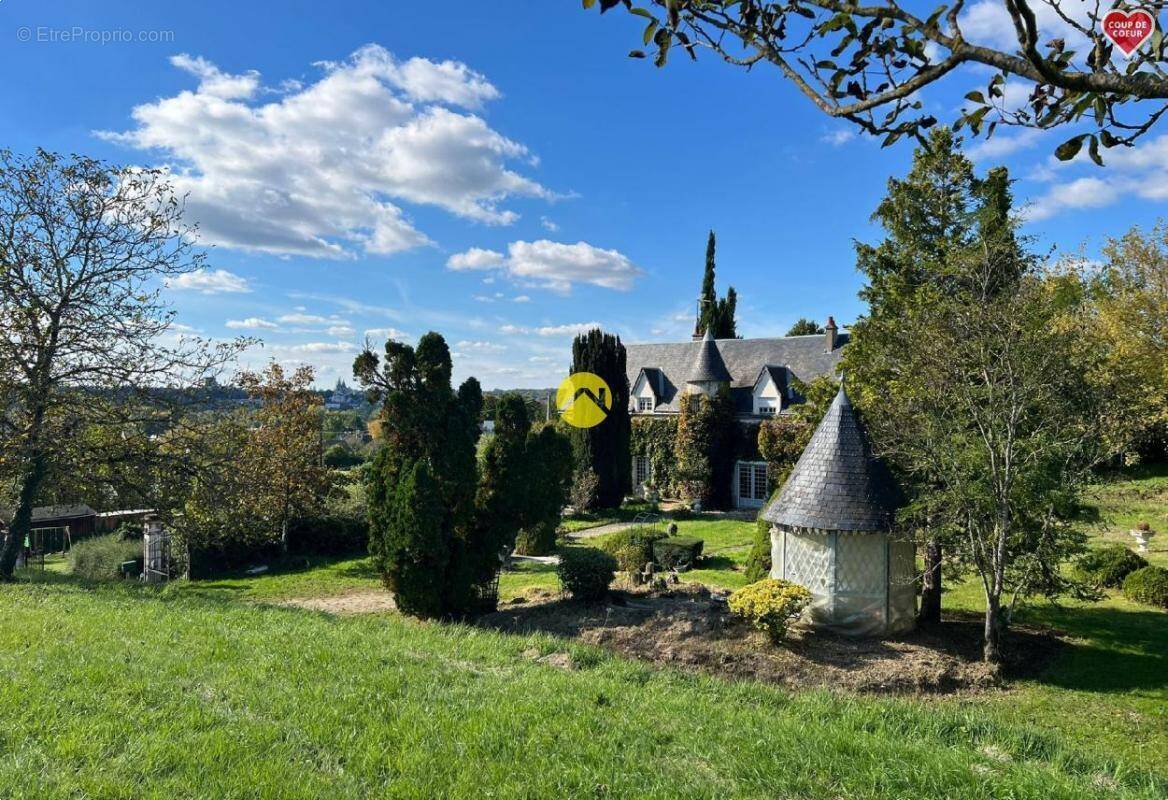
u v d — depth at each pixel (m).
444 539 15.09
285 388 27.94
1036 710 10.63
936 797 4.92
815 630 13.92
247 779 4.80
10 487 19.22
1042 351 12.23
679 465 39.78
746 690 7.97
